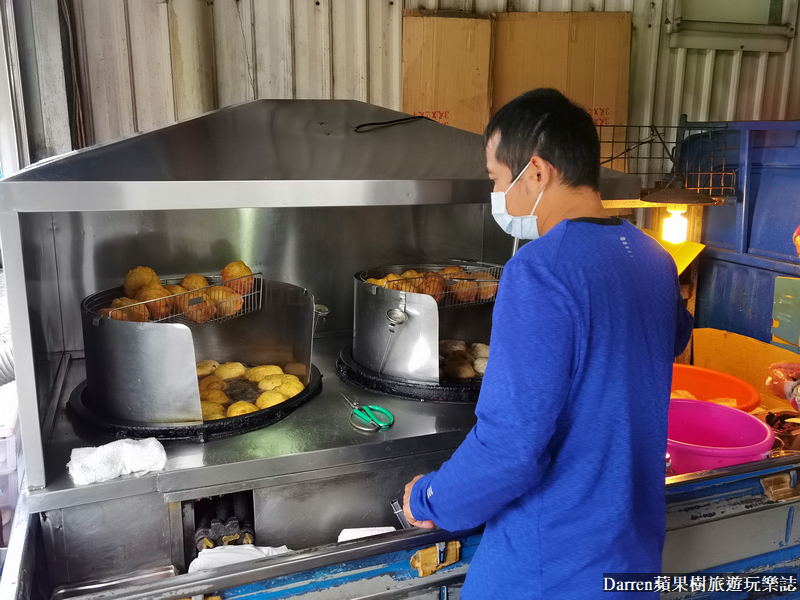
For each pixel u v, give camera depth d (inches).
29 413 47.2
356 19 98.3
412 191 57.1
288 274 85.1
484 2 105.6
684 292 101.1
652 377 37.5
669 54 117.0
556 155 38.2
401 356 68.1
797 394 82.8
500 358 35.2
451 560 49.9
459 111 104.9
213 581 43.5
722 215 100.6
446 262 91.4
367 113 80.0
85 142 88.2
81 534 50.1
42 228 65.1
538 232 41.5
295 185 53.1
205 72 89.5
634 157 110.3
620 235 37.7
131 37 87.2
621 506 36.2
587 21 107.8
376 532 55.7
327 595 47.1
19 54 82.3
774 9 120.9
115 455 50.5
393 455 58.1
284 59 95.6
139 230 76.5
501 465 34.6
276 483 54.6
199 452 54.7
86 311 57.9
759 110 125.4
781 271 88.6
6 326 76.0
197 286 69.8
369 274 82.4
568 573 37.0
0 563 56.1
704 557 58.7
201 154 57.4
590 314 34.8
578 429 36.0
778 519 61.0
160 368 55.4
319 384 69.5
